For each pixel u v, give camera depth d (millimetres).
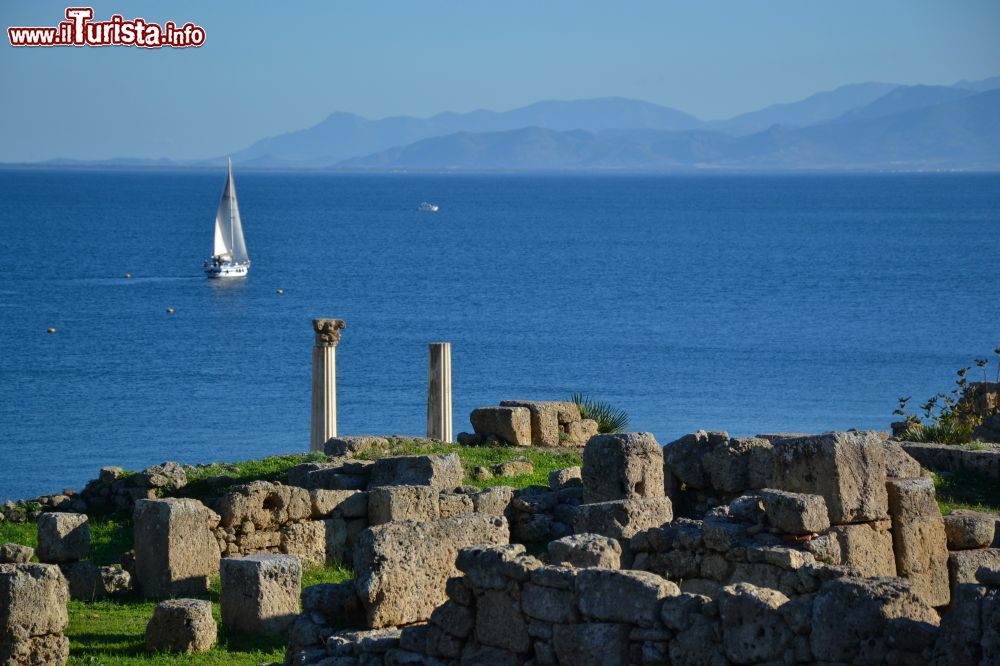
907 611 49344
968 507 99875
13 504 109250
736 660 51000
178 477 108250
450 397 140125
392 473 99688
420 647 58625
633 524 73250
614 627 53781
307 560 89750
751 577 60781
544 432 126688
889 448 70062
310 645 62625
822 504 63000
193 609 72625
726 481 85438
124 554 90375
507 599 56531
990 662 46688
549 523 91125
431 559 63812
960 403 139500
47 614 68062
